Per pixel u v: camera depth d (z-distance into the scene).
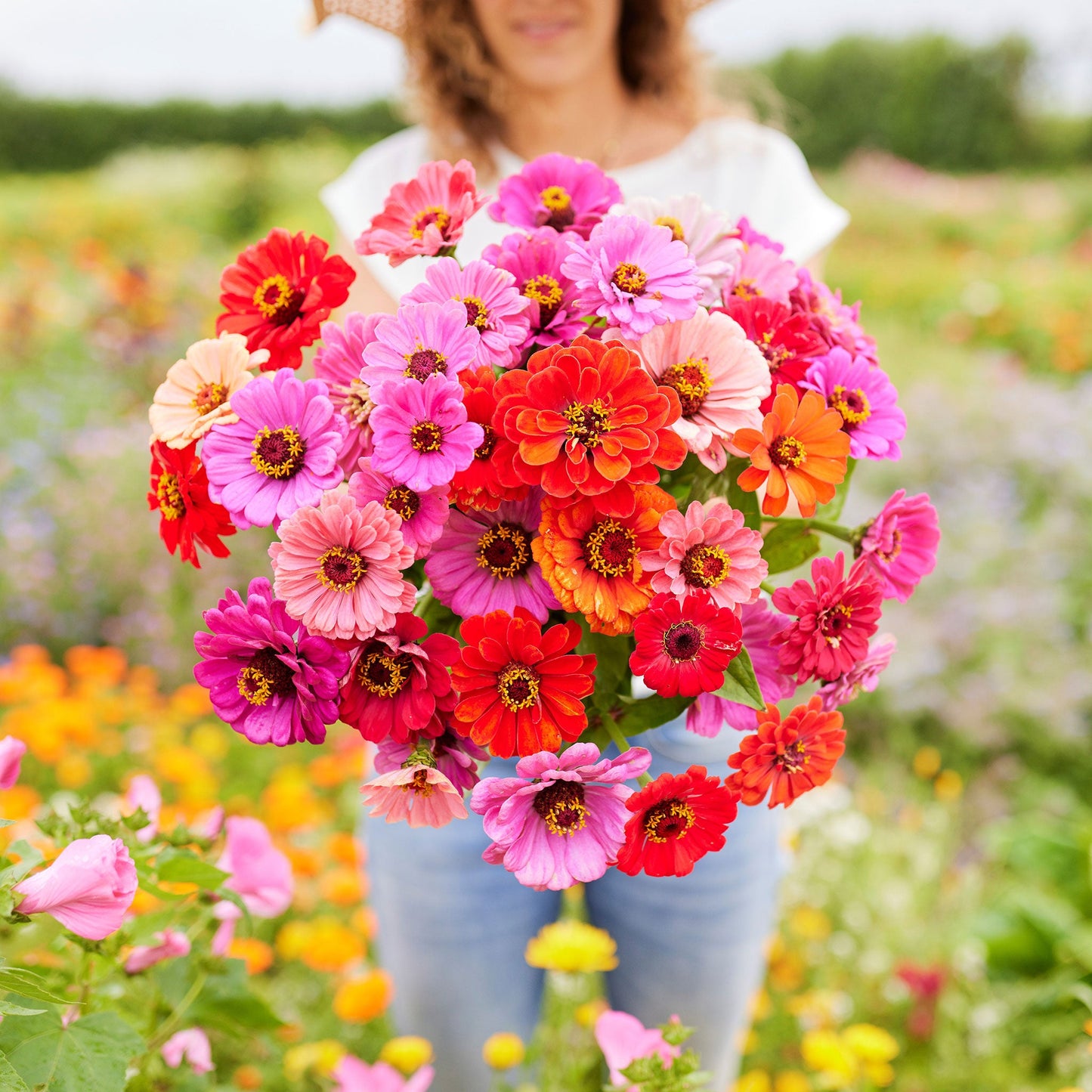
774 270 1.06
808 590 0.91
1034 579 3.63
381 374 0.91
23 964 1.13
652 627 0.87
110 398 5.33
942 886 2.54
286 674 0.91
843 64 14.05
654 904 1.40
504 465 0.87
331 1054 1.72
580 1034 1.81
